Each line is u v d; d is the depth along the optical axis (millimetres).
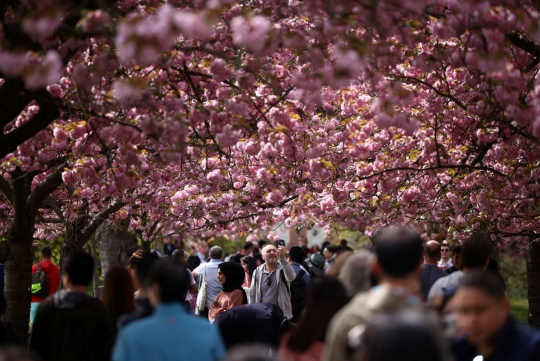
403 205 16297
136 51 7805
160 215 19984
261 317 11062
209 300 19047
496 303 6188
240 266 14578
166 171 18359
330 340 5996
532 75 13648
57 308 9055
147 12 10602
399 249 6160
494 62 9797
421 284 11359
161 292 6996
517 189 15719
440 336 5832
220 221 18969
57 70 8219
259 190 17625
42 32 8023
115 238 22750
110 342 9062
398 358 4133
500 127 14359
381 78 10992
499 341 6723
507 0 10055
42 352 9133
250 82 11188
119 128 11078
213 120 11539
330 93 14125
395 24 10039
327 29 10219
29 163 13477
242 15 9617
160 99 11242
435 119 14078
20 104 10094
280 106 12625
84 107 10898
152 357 6738
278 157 15133
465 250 9422
